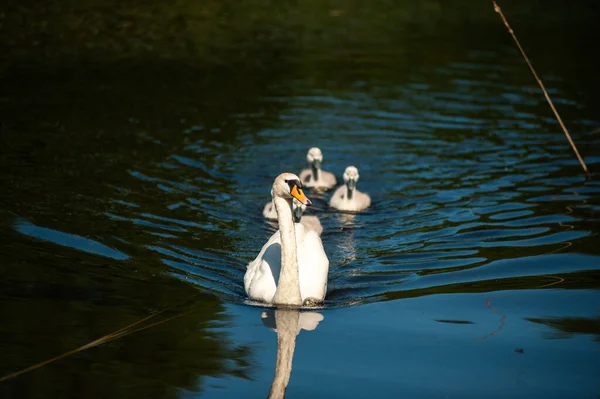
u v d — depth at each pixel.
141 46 29.91
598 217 16.17
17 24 31.73
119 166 19.12
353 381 10.26
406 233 16.14
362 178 19.69
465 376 10.35
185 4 35.84
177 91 25.38
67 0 35.50
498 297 12.79
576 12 35.47
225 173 19.52
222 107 24.23
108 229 15.45
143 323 11.76
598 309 12.24
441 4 36.84
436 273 13.93
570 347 11.07
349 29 33.03
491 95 25.50
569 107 24.25
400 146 21.70
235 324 11.95
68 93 24.47
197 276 13.77
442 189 18.56
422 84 26.69
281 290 12.78
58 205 16.47
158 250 14.70
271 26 33.25
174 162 19.80
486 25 33.53
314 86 26.48
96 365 10.44
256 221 16.75
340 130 22.88
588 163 19.67
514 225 15.99
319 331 11.78
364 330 11.80
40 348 10.80
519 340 11.32
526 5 36.59
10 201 16.50
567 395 9.88
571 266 13.90
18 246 14.34
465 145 21.50
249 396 9.87
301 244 14.10
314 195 19.34
